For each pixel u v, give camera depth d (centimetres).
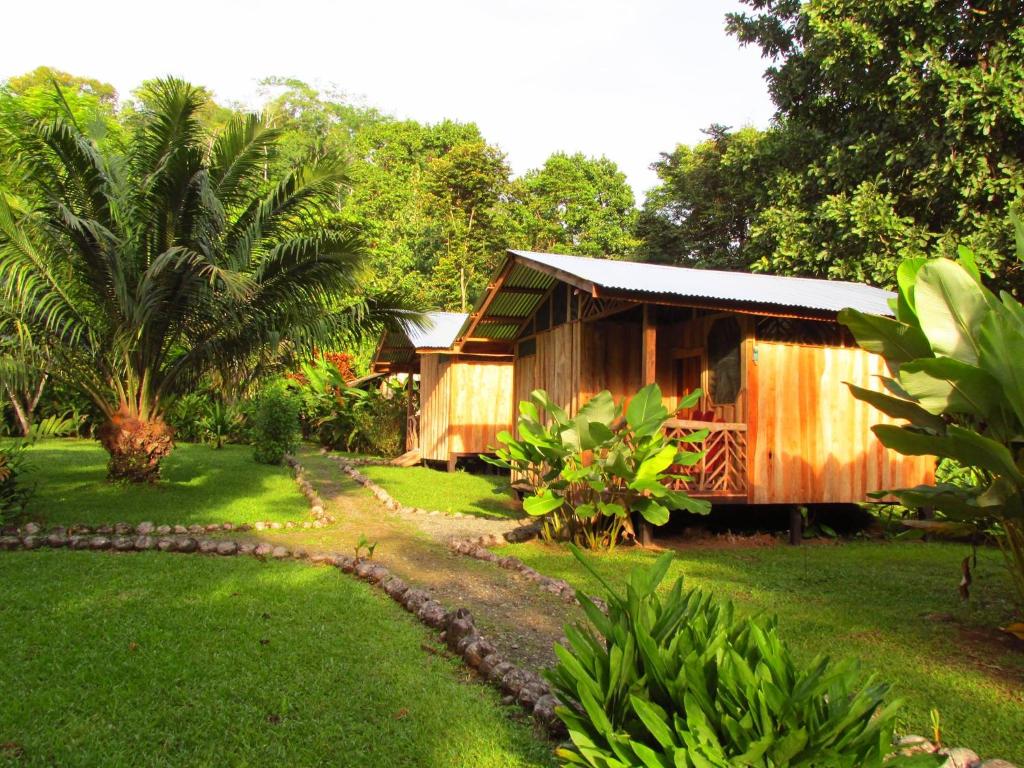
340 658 455
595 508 825
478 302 1227
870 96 1523
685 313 1103
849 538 1024
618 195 4597
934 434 541
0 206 878
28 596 563
